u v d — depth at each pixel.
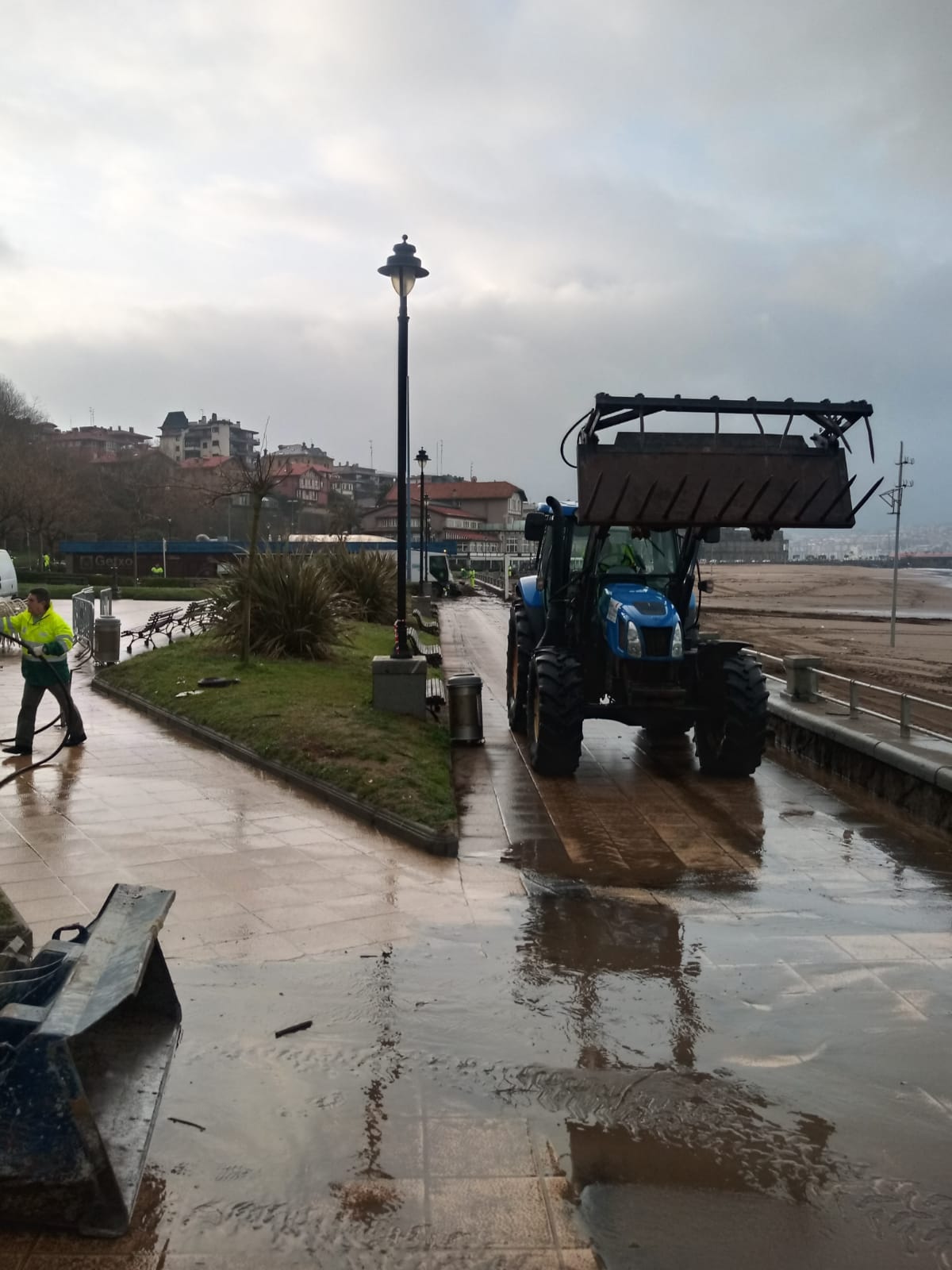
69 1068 3.06
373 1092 4.01
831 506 7.29
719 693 10.38
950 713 15.63
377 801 8.34
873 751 9.77
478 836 8.11
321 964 5.29
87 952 3.58
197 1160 3.51
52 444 83.94
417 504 95.25
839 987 5.18
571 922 6.12
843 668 22.64
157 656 16.16
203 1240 3.10
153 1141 3.61
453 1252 3.09
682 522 7.27
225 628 16.62
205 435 127.44
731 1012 4.84
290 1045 4.37
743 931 6.03
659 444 7.34
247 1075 4.10
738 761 10.25
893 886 7.06
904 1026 4.71
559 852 7.71
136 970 3.31
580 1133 3.76
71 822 7.83
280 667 15.23
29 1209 3.10
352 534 67.88
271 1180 3.41
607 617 10.56
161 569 53.88
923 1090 4.12
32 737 10.21
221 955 5.36
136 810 8.23
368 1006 4.80
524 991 5.05
